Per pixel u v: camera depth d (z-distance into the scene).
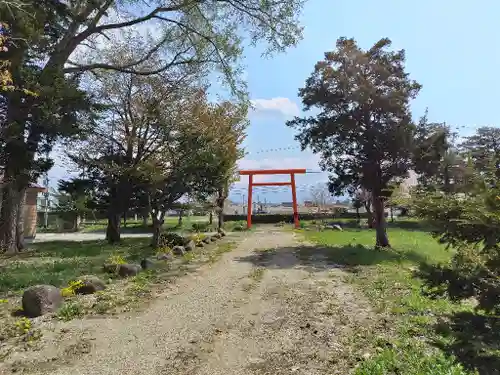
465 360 2.49
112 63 18.05
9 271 9.76
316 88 14.80
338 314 5.82
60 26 14.59
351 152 14.48
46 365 4.16
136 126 16.30
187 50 17.45
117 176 16.34
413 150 12.77
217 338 4.95
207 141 15.57
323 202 49.66
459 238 2.66
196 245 15.20
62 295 6.89
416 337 4.52
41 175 15.34
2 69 9.56
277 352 4.42
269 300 6.83
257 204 45.19
